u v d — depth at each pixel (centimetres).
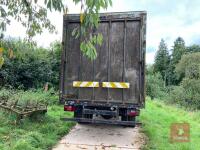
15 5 219
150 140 446
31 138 373
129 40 436
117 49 439
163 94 2369
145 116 661
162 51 4650
